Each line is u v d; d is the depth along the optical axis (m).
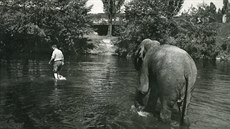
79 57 38.72
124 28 46.56
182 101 8.12
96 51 48.50
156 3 44.03
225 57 45.88
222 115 9.32
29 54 37.19
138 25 43.81
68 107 9.89
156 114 9.10
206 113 9.55
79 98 11.36
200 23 47.59
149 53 9.05
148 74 9.01
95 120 8.46
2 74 17.66
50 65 24.30
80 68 23.61
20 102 10.46
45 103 10.39
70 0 46.31
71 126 7.87
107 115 9.01
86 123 8.16
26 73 18.52
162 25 43.09
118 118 8.70
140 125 8.05
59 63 16.77
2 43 37.31
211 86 15.76
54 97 11.44
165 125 8.08
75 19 45.78
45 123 8.07
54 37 44.53
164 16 43.59
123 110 9.61
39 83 14.80
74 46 47.69
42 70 20.47
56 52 16.80
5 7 41.06
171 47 8.43
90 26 50.00
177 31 45.41
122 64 28.91
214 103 11.09
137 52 9.57
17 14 39.91
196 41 45.09
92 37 54.53
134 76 18.88
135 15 44.91
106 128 7.75
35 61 28.09
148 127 7.89
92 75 19.02
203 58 45.72
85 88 13.68
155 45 9.11
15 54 35.28
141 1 44.06
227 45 49.91
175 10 47.38
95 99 11.22
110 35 57.59
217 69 27.83
